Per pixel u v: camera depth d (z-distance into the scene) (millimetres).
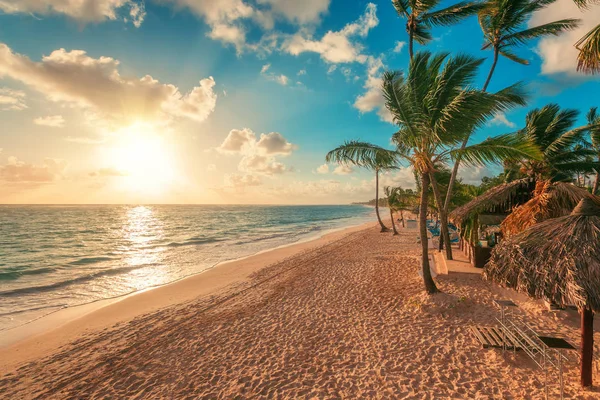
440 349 5875
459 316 7250
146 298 11078
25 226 45969
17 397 5184
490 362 5266
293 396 4773
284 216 83188
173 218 69875
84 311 9789
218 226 47781
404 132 8430
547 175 10562
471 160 7734
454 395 4469
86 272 15562
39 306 10320
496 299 7812
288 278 12828
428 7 10406
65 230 40344
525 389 4461
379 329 7027
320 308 8789
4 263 18125
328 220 66375
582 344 4309
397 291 9586
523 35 11164
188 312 9219
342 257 17094
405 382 4914
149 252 22266
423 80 7836
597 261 3609
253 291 11219
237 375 5512
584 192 7527
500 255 4672
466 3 10352
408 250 17984
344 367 5531
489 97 6809
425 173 8352
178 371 5793
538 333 6031
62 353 6812
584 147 10695
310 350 6293
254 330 7520
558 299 3719
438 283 9500
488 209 10984
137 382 5488
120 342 7277
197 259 19281
